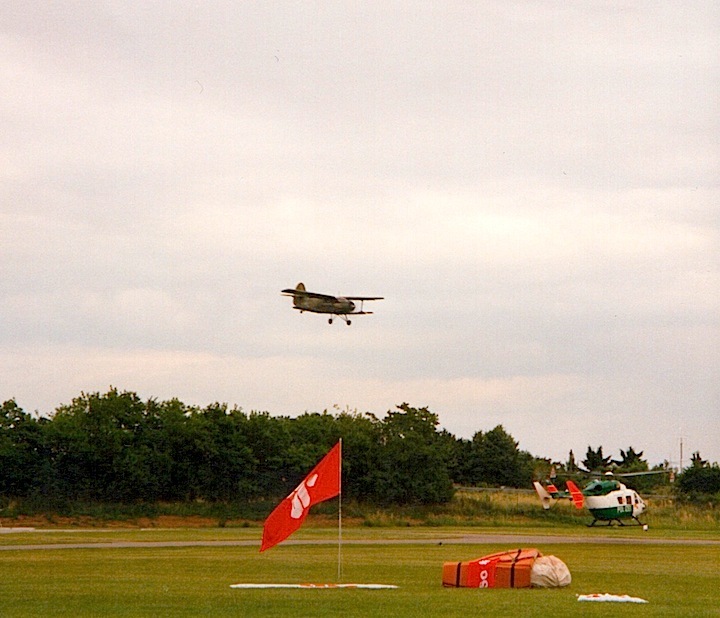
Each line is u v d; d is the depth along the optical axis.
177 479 105.06
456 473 171.12
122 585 35.56
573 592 33.31
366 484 112.88
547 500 99.00
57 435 100.31
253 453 109.00
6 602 30.11
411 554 54.66
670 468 144.00
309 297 95.94
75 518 94.44
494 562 34.88
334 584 36.25
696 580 39.97
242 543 63.81
